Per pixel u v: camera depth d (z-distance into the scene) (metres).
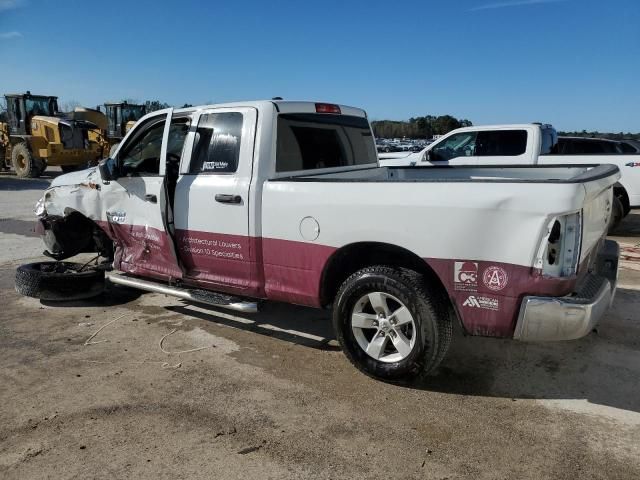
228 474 2.99
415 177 6.13
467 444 3.24
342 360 4.42
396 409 3.64
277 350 4.64
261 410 3.65
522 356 4.44
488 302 3.49
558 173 5.41
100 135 21.19
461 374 4.14
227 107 4.66
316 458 3.12
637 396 3.79
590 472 2.96
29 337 4.95
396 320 3.86
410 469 3.01
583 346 4.61
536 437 3.30
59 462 3.10
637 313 5.36
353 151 5.55
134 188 5.27
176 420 3.54
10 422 3.53
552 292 3.33
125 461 3.11
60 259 6.44
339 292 4.07
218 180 4.61
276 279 4.43
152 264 5.30
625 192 9.67
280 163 4.57
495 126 9.91
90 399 3.82
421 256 3.66
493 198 3.38
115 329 5.15
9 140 21.34
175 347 4.71
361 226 3.86
